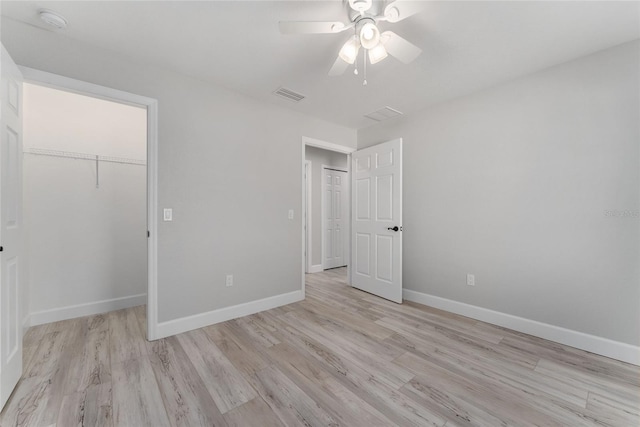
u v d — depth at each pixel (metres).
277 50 2.02
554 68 2.21
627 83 1.90
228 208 2.64
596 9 1.58
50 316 2.52
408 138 3.26
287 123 3.11
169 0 1.54
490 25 1.74
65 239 2.62
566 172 2.15
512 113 2.43
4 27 1.66
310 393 1.56
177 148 2.32
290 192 3.15
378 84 2.54
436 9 1.59
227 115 2.63
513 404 1.48
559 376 1.73
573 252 2.12
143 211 3.06
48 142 2.56
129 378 1.68
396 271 3.18
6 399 1.44
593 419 1.37
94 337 2.22
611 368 1.82
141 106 2.20
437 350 2.05
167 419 1.36
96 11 1.62
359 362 1.88
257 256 2.86
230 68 2.27
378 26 1.75
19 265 1.62
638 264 1.87
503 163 2.49
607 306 1.98
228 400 1.50
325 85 2.55
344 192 5.50
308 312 2.85
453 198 2.85
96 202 2.79
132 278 2.99
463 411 1.43
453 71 2.30
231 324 2.53
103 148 2.84
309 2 1.56
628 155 1.90
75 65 1.88
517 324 2.39
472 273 2.71
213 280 2.54
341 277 4.50
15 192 1.58
